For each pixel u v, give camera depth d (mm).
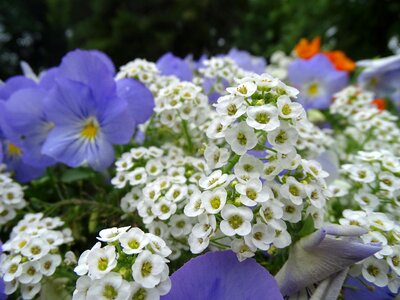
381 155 77
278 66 213
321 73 167
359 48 471
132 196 78
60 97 93
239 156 63
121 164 84
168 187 71
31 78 114
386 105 181
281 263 71
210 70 103
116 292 50
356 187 79
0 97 104
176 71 112
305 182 62
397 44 456
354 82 177
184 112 86
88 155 92
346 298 68
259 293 58
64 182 99
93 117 95
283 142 59
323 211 66
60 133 94
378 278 61
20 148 104
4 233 92
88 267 51
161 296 57
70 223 86
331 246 57
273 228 56
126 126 89
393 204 73
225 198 55
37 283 67
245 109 60
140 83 98
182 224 69
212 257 60
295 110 59
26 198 97
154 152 85
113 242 54
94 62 93
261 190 57
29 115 99
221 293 59
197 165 78
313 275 60
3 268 66
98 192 94
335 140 115
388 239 63
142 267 51
